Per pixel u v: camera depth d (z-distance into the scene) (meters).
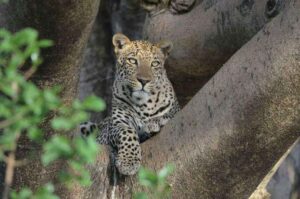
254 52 11.33
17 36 7.08
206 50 14.97
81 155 7.36
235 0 14.16
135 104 14.76
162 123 14.81
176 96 16.28
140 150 12.66
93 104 7.18
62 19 9.77
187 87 16.03
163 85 14.91
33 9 9.73
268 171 11.64
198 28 14.96
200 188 11.81
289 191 19.94
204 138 11.62
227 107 11.41
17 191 11.38
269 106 11.01
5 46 7.10
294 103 10.90
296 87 10.82
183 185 11.87
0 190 11.39
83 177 7.70
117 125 14.14
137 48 15.04
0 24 10.10
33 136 7.16
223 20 14.48
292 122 11.02
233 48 14.61
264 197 12.99
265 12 13.38
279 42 10.98
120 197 12.56
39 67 10.20
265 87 10.98
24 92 7.12
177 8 15.36
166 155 12.18
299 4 10.99
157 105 14.77
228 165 11.51
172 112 14.95
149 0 15.69
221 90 11.60
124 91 14.77
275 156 11.40
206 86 11.91
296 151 20.12
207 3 14.91
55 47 10.03
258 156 11.36
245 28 14.03
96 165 12.36
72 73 10.47
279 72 10.87
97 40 20.47
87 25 10.01
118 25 20.05
